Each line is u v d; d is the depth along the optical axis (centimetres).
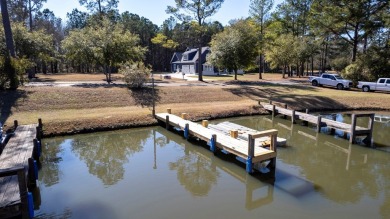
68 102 1809
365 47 3731
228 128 1457
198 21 3262
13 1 3931
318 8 3312
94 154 1188
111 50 2514
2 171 589
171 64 6662
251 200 772
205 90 2431
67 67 6084
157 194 807
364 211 709
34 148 1024
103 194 805
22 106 1655
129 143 1352
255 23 3975
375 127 1666
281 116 1964
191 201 764
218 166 1058
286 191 829
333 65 6031
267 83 3247
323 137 1461
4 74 1805
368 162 1104
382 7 2958
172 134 1484
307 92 2630
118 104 1911
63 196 795
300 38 4362
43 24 5425
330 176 950
